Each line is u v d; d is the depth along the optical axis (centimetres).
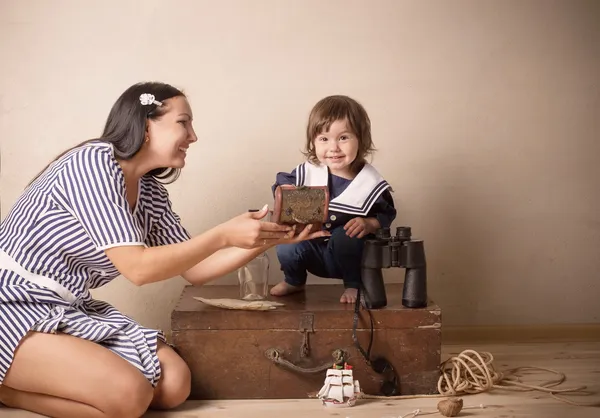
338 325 212
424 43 268
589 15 271
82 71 262
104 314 212
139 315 272
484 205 276
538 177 276
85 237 194
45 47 260
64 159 197
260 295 228
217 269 221
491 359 232
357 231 227
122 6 260
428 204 275
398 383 214
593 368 242
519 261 279
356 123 231
